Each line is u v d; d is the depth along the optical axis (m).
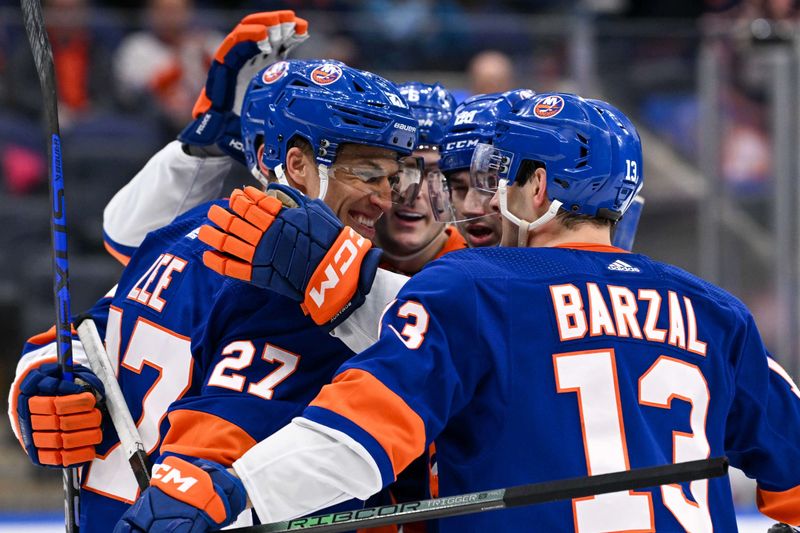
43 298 15.64
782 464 6.93
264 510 5.65
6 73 15.59
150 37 16.02
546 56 16.44
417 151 8.15
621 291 6.28
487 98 8.11
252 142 7.27
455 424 6.14
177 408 6.26
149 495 5.70
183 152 8.45
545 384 5.97
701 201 16.33
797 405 7.02
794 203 16.14
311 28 16.34
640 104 16.38
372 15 19.14
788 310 16.23
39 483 15.59
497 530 5.91
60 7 18.34
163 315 7.08
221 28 16.34
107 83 15.83
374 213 7.20
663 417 6.16
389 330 5.90
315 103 6.84
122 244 8.85
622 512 5.94
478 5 21.20
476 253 6.28
